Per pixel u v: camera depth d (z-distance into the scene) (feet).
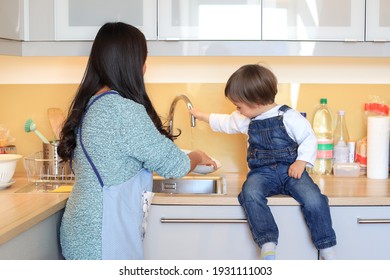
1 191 6.32
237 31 6.98
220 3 6.97
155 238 6.27
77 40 7.03
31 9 7.02
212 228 6.25
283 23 6.98
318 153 7.61
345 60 7.99
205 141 8.04
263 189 6.30
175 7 6.97
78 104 5.53
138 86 5.56
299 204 6.19
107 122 5.21
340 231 6.22
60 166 6.97
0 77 8.01
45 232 5.39
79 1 6.98
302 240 6.23
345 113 8.04
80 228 5.25
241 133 7.86
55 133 7.52
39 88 8.01
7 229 4.48
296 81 8.02
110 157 5.22
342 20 7.00
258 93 6.54
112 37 5.46
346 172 7.48
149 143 5.25
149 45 7.01
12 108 8.03
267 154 6.70
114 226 5.24
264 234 5.95
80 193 5.32
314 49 7.03
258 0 6.96
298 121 6.61
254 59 8.00
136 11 6.98
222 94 8.00
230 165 8.06
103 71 5.45
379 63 7.99
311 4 6.97
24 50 7.05
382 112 7.73
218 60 7.98
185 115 8.05
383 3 6.97
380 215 6.20
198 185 7.39
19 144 8.06
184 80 8.01
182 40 7.00
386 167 7.34
